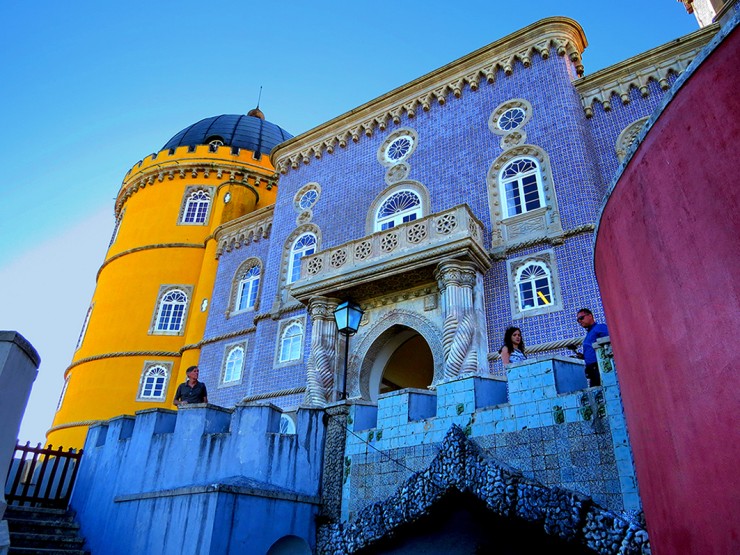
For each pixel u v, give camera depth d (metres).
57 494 10.12
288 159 22.53
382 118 20.28
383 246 15.41
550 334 13.34
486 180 16.44
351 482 8.45
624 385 5.56
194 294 26.28
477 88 18.38
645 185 4.79
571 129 15.68
